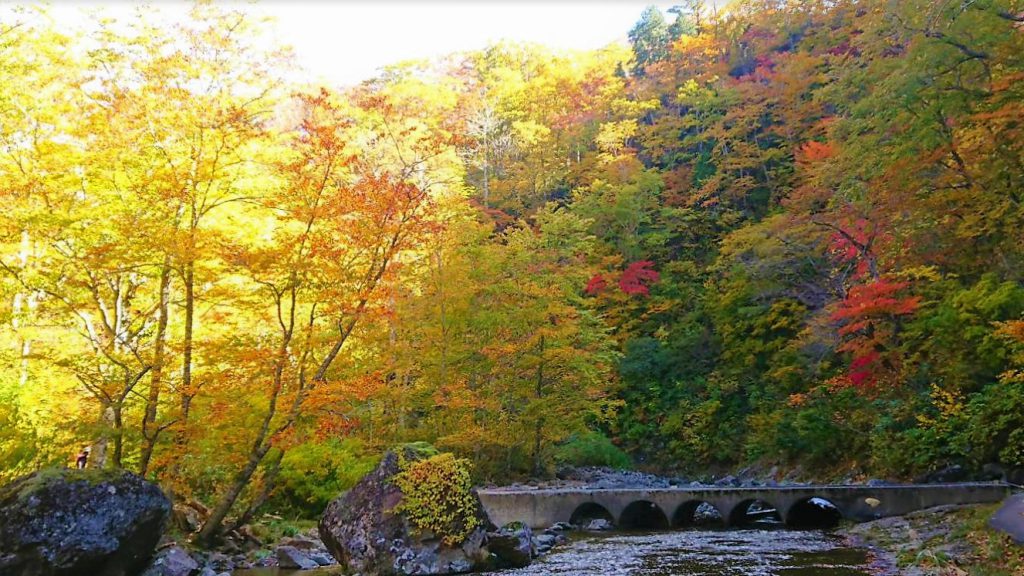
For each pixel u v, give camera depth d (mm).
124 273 12523
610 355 26406
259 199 12523
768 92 35812
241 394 11734
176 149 12328
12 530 7848
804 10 40156
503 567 10062
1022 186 13867
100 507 8422
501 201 40250
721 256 31328
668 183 37562
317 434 12047
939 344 17359
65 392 12086
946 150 14055
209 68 12398
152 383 11281
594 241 32062
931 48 13172
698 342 30188
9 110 12805
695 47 46594
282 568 10383
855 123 16891
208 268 11531
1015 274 15234
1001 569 7293
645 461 28734
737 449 25875
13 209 12242
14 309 13172
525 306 20172
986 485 12758
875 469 18859
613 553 11180
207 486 14602
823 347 22078
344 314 11945
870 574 8617
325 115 14836
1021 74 11992
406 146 17828
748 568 9391
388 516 9883
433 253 18641
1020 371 13797
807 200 25156
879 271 20312
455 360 19062
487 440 18969
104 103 12109
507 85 45594
